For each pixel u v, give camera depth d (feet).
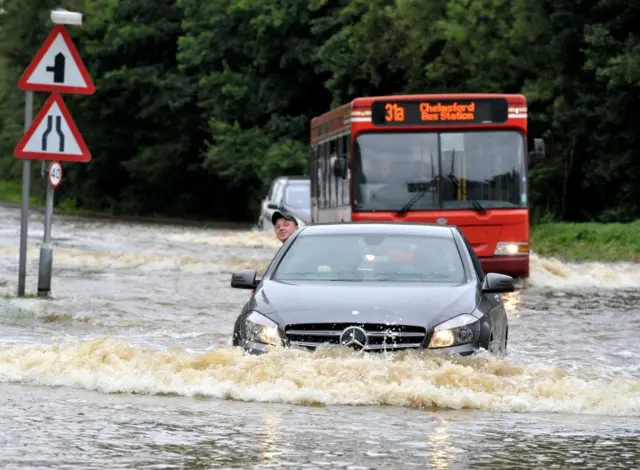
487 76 299.58
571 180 303.27
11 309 116.78
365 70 332.19
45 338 96.48
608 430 61.82
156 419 62.90
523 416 65.82
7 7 517.14
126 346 78.89
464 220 161.89
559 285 162.40
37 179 554.05
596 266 185.98
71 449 54.95
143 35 454.81
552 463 53.52
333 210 177.27
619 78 268.41
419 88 318.65
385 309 73.15
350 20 358.02
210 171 398.42
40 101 539.29
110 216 411.34
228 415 64.28
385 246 82.58
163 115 448.65
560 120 283.38
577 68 289.53
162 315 116.16
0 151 579.48
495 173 162.91
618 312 125.39
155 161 449.06
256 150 387.55
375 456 54.13
